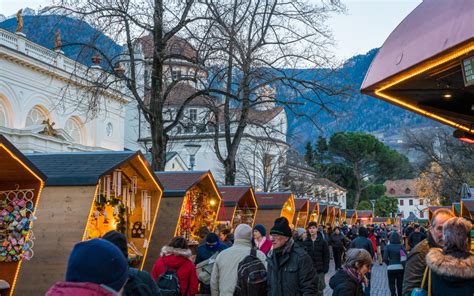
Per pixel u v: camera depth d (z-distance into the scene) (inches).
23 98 1301.7
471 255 181.8
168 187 572.4
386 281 882.1
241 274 258.1
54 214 361.7
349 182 3587.6
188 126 881.5
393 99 292.8
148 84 885.8
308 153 3528.5
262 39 847.1
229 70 815.1
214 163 2202.3
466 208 932.0
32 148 1284.4
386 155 3833.7
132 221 484.7
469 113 314.7
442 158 1824.6
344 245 842.8
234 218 857.5
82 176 366.9
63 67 1430.9
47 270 352.5
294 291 235.0
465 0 204.7
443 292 181.2
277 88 868.6
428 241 205.2
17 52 1256.2
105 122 1638.8
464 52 204.4
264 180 1649.9
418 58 221.3
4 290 327.0
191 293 296.0
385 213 3951.8
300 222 1334.9
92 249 106.8
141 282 191.3
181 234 589.9
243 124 914.7
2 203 335.3
